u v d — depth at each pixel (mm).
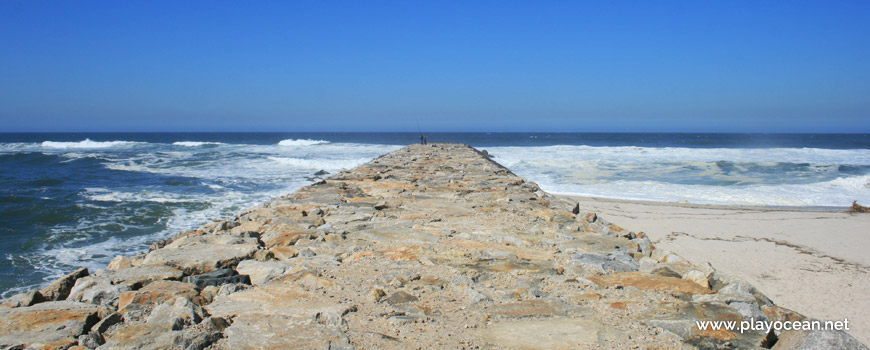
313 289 3607
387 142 73188
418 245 4902
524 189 9086
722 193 18156
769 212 14070
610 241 5117
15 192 17812
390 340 2775
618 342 2764
